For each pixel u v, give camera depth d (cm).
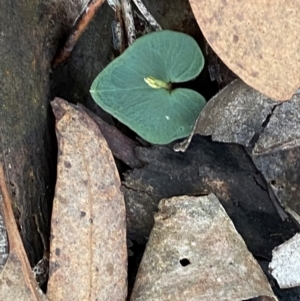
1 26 13
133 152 16
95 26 16
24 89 14
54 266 14
